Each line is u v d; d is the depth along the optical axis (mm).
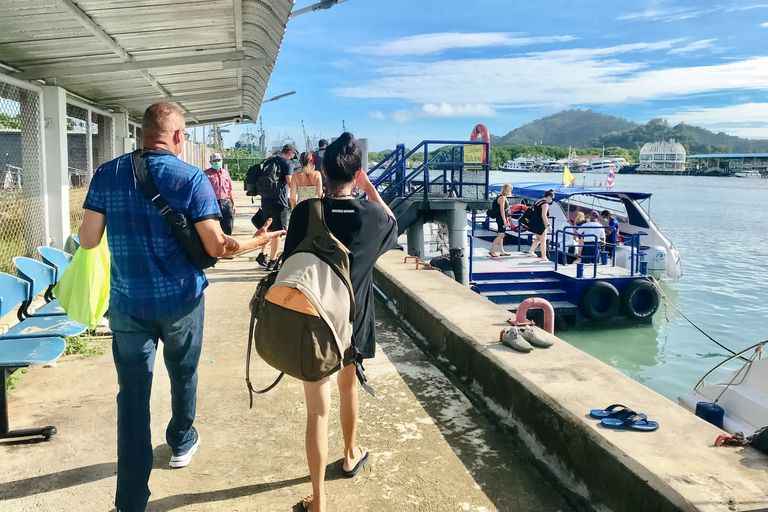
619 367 9711
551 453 3029
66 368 4328
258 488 2812
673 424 2814
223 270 8484
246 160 43219
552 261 13438
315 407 2432
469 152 11680
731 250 22516
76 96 7422
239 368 4527
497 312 5043
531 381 3371
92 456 3074
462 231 11289
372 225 2459
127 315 2375
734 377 5461
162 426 3467
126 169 2346
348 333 2334
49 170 6457
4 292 3648
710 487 2246
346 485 2854
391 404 3883
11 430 3252
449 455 3195
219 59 5883
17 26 4480
